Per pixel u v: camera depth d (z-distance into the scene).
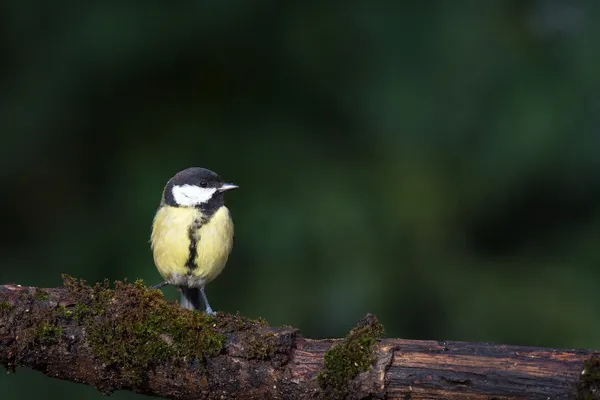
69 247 10.97
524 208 12.62
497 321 11.58
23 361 5.64
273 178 11.24
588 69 11.86
